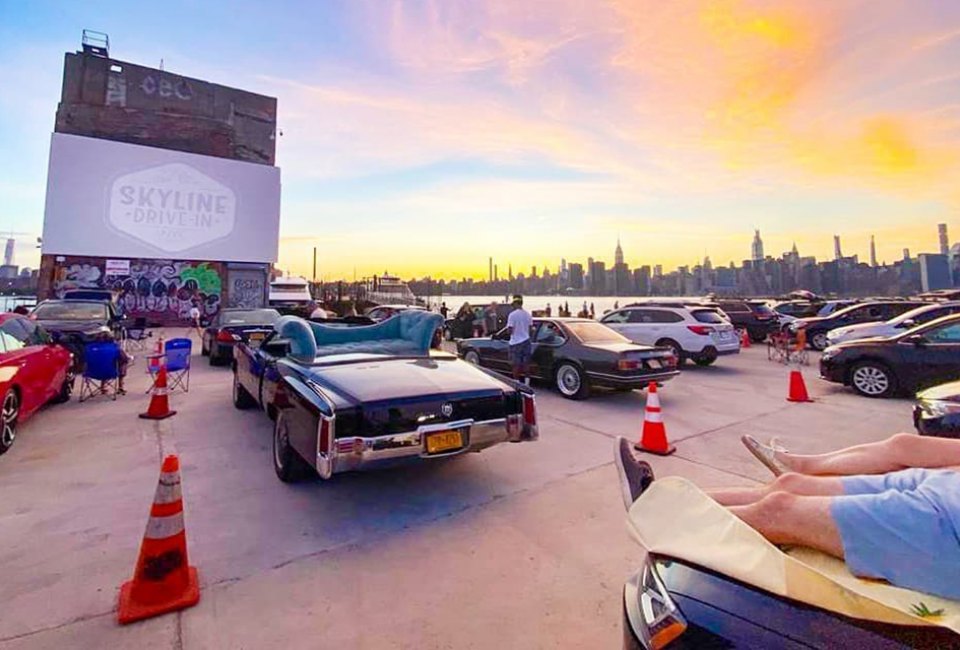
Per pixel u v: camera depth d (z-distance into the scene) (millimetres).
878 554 1109
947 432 4043
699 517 1314
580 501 3578
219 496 3633
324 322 7473
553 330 7945
